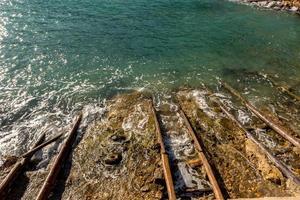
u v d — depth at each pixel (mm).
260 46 29203
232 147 15883
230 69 24719
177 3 41250
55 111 18969
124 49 27328
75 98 20266
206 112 18891
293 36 31812
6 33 29094
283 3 41781
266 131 17297
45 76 22656
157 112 18984
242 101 20203
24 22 31812
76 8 36594
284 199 12008
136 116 18344
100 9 36781
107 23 32688
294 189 13281
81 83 22062
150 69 24328
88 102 19906
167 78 23141
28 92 20688
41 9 35688
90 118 18266
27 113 18656
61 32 29969
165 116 18578
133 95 20734
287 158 15258
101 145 16016
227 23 34875
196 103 19859
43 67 23812
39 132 17109
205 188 13453
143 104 19672
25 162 14758
